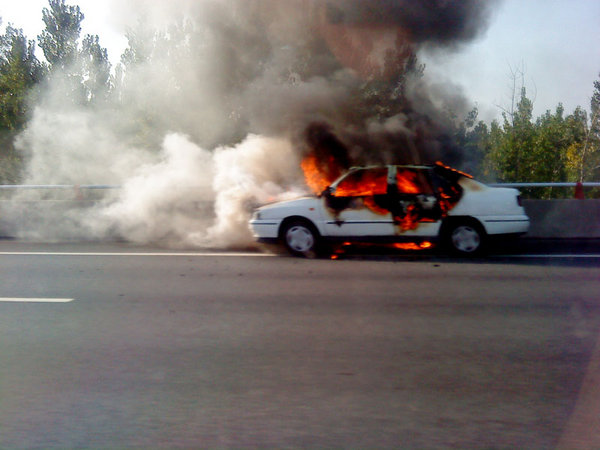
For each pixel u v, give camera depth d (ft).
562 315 22.77
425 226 34.53
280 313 23.25
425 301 24.97
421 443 12.99
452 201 34.37
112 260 35.24
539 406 14.79
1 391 15.87
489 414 14.35
